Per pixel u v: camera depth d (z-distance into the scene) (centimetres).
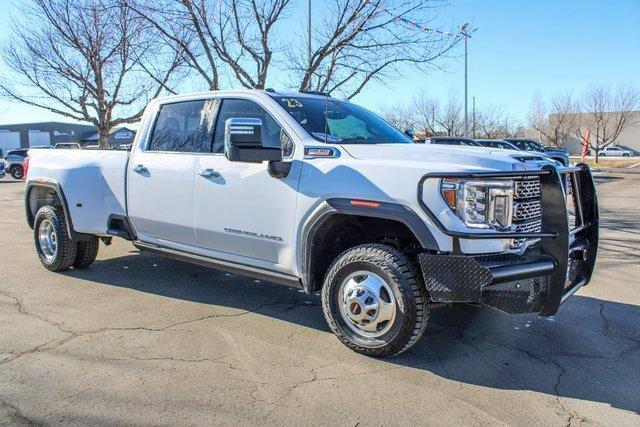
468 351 421
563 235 369
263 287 589
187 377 367
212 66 1027
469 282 353
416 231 369
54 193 634
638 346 439
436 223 362
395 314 383
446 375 379
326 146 423
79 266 649
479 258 363
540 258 372
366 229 431
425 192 366
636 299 570
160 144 536
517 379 375
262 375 372
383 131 510
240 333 450
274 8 1039
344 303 407
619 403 344
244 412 323
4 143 7494
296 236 426
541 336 457
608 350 429
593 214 469
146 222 539
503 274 350
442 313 511
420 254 367
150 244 552
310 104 487
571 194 450
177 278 618
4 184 2597
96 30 1359
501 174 362
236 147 399
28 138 7575
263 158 406
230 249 481
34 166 646
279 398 341
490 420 320
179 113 529
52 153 637
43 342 422
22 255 739
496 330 468
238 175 459
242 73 1028
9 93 1556
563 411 333
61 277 617
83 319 477
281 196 433
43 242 647
